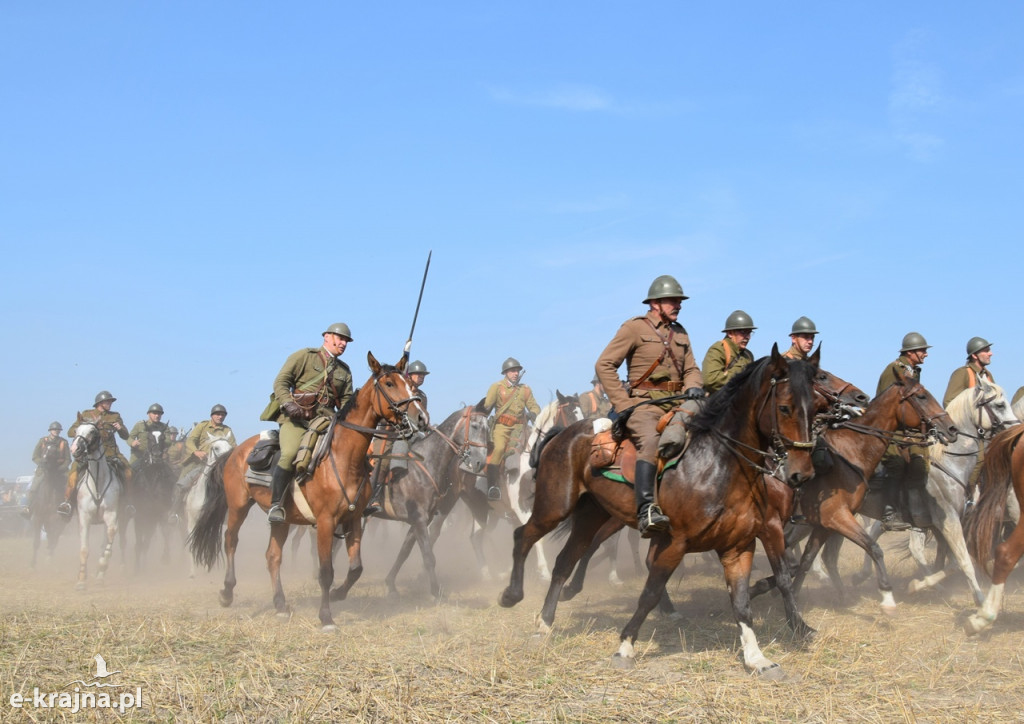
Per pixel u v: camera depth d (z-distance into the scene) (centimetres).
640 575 1382
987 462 839
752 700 616
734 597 713
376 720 581
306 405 969
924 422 930
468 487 1322
